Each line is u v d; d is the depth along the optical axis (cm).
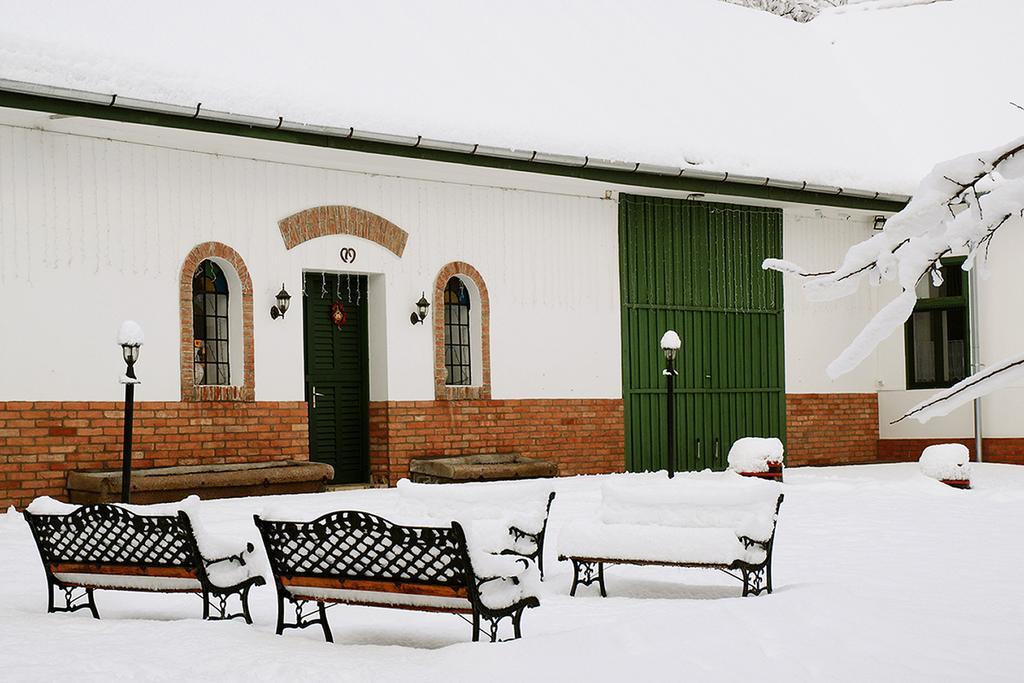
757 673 554
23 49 1305
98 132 1420
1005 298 2100
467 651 600
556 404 1847
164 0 1533
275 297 1577
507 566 644
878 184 2031
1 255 1359
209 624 706
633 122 1839
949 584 815
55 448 1390
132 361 1202
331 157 1584
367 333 1722
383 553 647
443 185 1747
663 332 1973
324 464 1555
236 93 1430
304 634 705
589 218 1902
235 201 1552
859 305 2228
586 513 1261
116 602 817
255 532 1038
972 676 552
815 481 1698
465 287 1798
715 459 2020
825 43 2442
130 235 1457
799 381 2138
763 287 2092
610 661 575
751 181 1878
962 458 1614
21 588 862
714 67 2128
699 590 859
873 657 587
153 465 1463
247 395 1547
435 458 1700
